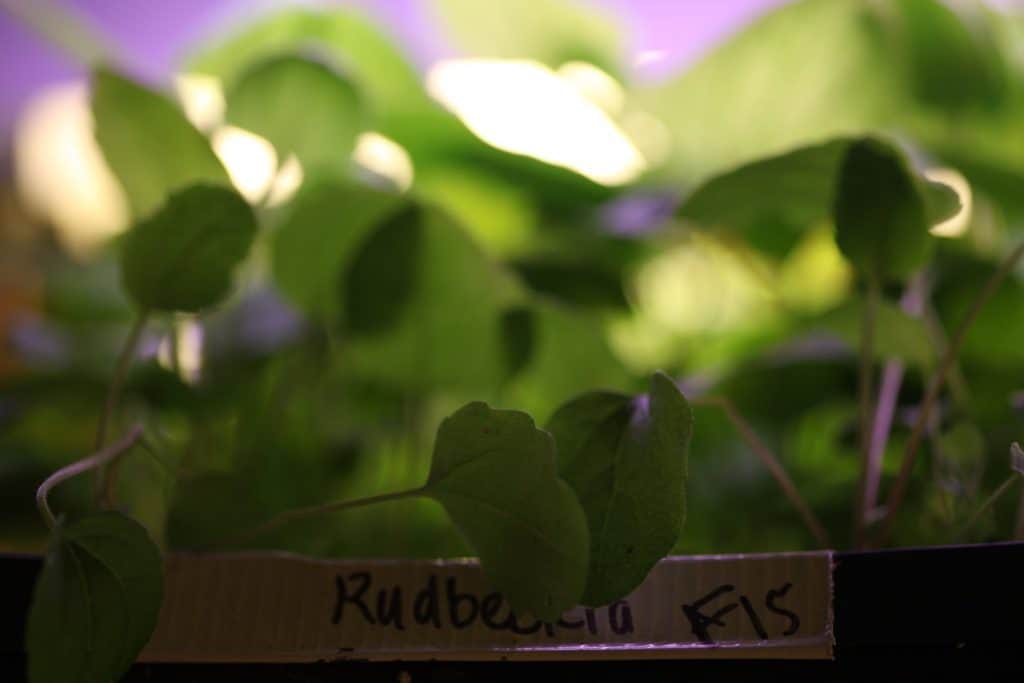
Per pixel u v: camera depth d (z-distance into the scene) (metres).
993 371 0.65
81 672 0.37
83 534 0.38
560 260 0.75
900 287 0.54
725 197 0.49
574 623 0.40
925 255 0.44
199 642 0.41
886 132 0.80
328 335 0.58
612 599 0.38
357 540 0.55
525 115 0.91
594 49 0.99
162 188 0.51
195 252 0.44
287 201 0.58
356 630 0.41
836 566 0.39
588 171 0.86
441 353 0.57
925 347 0.48
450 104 0.85
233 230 0.44
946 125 0.80
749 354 0.74
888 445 0.53
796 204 0.49
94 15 1.25
